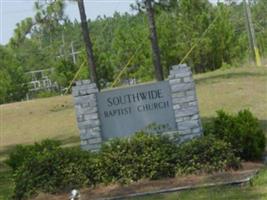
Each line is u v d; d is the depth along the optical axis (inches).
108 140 481.4
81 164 448.8
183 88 472.4
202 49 1824.6
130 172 438.9
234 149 451.8
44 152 463.8
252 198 365.4
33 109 1183.6
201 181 414.9
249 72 1311.5
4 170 639.8
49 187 440.1
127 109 486.0
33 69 2534.5
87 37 896.9
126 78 1930.4
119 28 2139.5
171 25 1804.9
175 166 438.9
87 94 489.7
